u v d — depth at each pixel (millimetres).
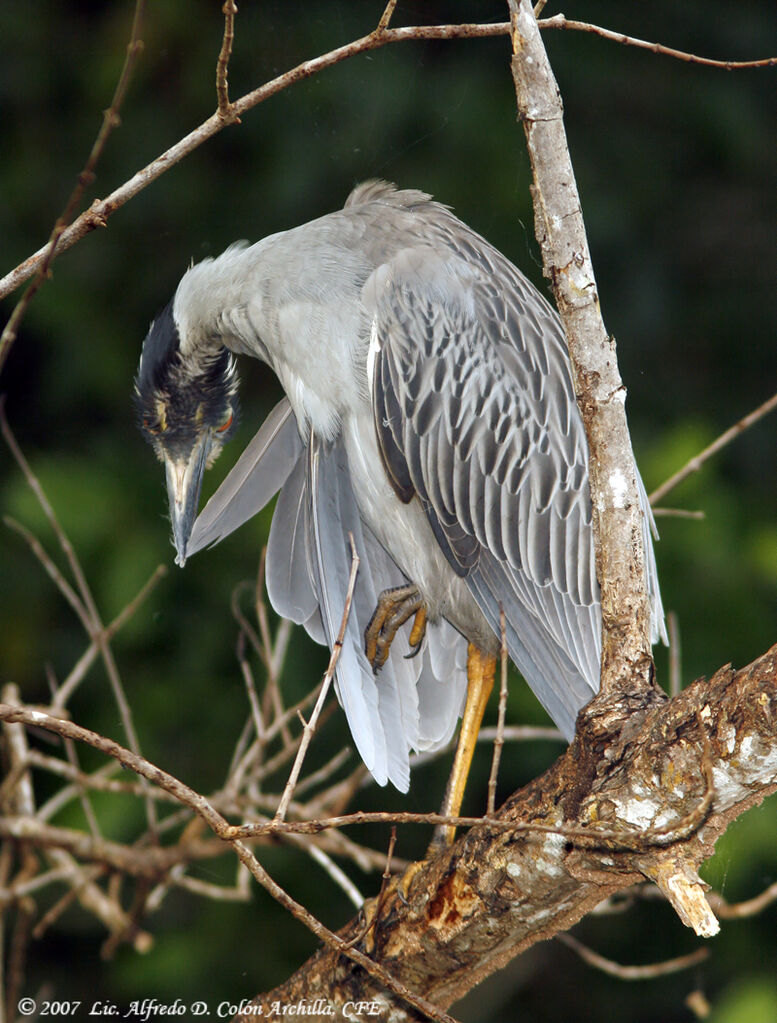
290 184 11070
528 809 4469
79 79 11602
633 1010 10281
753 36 11484
